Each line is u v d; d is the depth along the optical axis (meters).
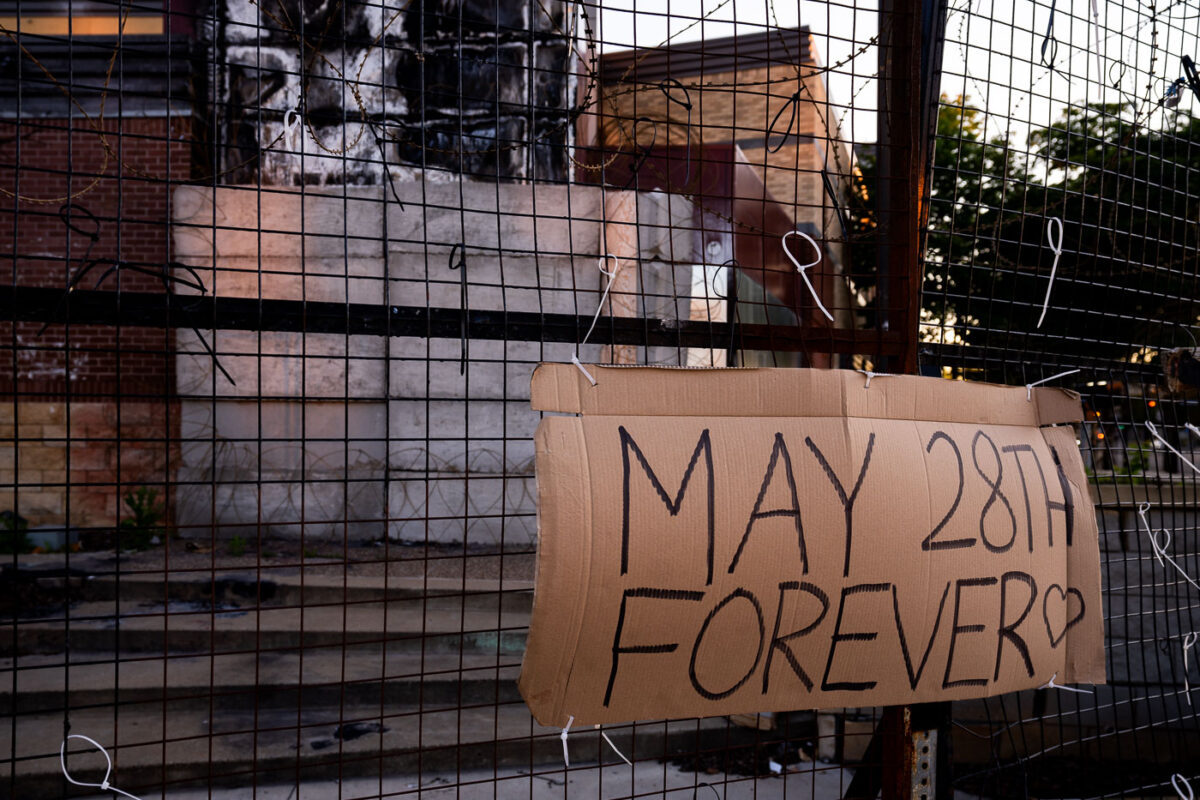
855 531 1.86
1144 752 3.50
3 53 6.75
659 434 1.77
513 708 4.14
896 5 2.16
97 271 6.74
